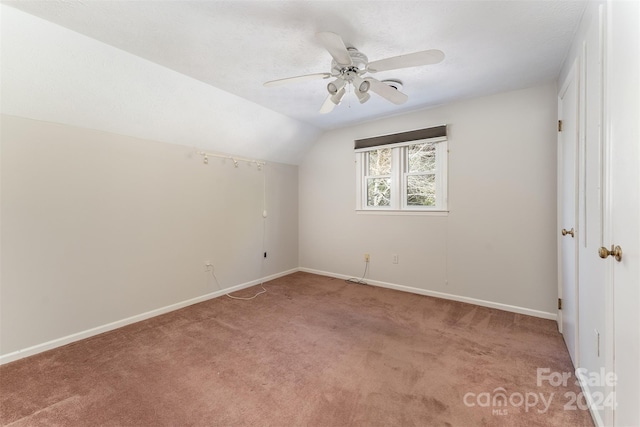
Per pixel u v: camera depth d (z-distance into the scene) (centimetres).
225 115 308
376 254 384
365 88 181
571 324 199
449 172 320
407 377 180
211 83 261
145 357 207
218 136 330
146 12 163
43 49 182
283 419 146
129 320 269
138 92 239
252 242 396
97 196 249
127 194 268
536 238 272
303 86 267
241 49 204
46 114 217
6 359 202
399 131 355
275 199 430
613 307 119
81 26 176
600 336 136
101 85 220
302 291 364
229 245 364
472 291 310
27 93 199
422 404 155
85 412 152
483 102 296
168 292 301
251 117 330
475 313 283
